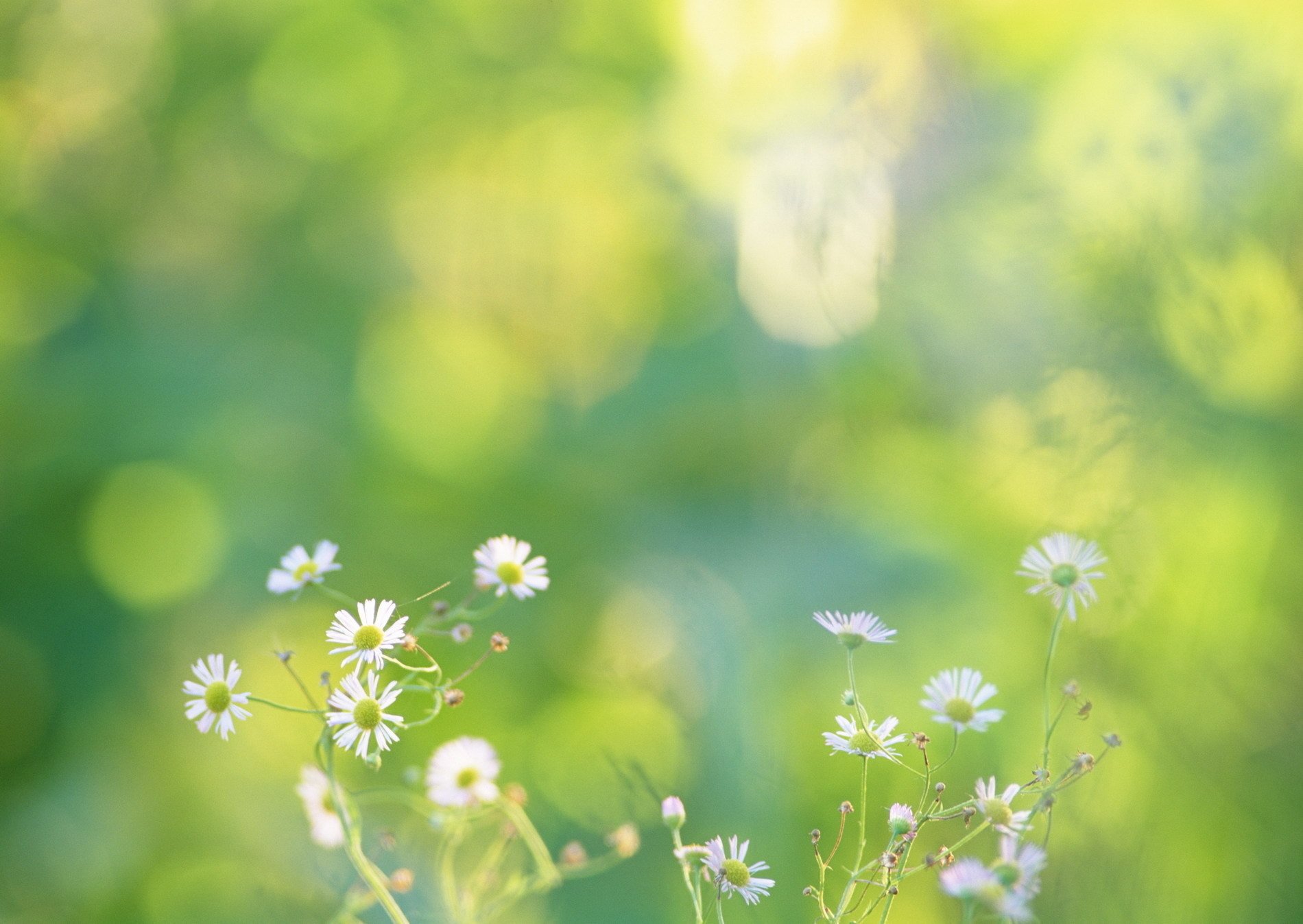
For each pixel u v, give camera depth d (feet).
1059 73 5.52
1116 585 4.32
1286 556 4.37
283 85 7.76
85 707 6.18
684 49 7.38
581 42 7.75
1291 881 3.58
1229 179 4.87
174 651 6.41
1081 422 4.94
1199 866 3.60
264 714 5.89
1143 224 4.93
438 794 2.74
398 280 7.80
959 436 5.69
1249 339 4.76
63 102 7.41
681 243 7.39
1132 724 4.00
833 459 6.40
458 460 7.30
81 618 6.35
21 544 6.41
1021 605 5.32
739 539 6.41
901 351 5.76
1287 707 3.99
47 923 5.41
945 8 5.89
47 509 6.51
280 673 6.14
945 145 5.59
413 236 7.99
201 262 7.54
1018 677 5.08
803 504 6.37
